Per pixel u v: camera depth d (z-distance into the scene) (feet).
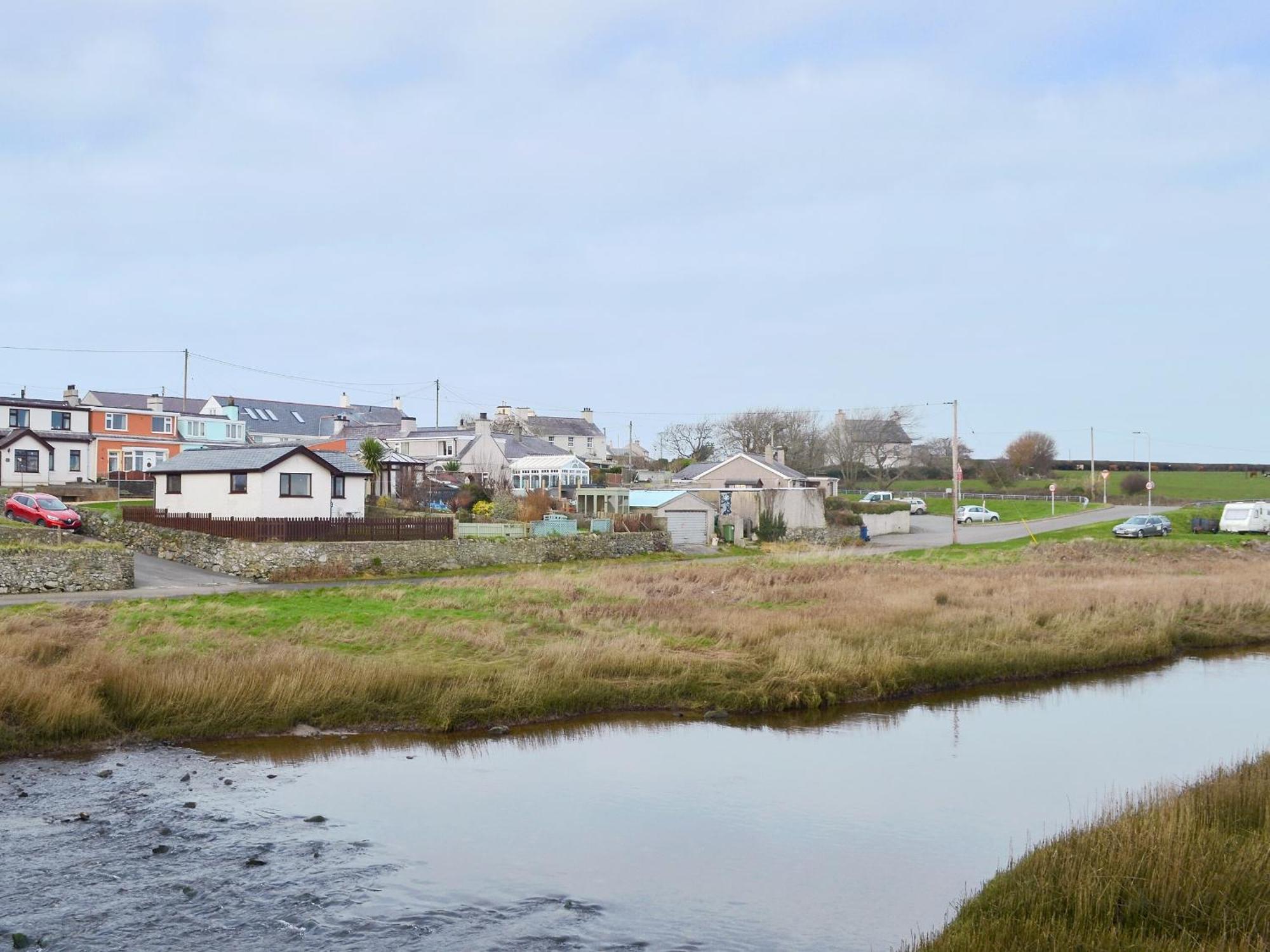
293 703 85.51
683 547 244.63
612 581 160.25
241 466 183.21
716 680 99.19
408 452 372.58
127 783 70.90
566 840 62.95
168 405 354.95
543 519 231.09
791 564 195.62
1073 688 107.55
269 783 72.08
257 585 151.74
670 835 63.98
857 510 313.53
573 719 91.40
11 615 109.91
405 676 91.50
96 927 49.90
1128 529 258.78
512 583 154.10
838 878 57.77
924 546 254.68
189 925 50.44
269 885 55.42
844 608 132.26
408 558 176.45
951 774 76.95
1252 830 56.13
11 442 245.65
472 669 96.89
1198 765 79.51
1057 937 43.86
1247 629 138.10
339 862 58.85
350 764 77.30
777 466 353.51
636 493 266.16
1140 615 136.36
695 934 50.90
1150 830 52.70
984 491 452.76
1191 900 46.24
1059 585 162.71
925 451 506.07
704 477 349.20
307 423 406.21
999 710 97.71
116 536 184.75
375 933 50.34
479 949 48.91
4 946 47.55
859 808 69.26
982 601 141.79
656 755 81.51
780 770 77.61
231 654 95.76
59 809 65.57
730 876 57.98
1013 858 59.26
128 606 120.88
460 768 77.00
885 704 99.60
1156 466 537.24
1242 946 41.50
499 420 436.76
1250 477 501.97
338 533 173.17
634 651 104.22
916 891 55.98
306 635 107.76
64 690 80.12
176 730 81.25
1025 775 76.64
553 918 52.39
